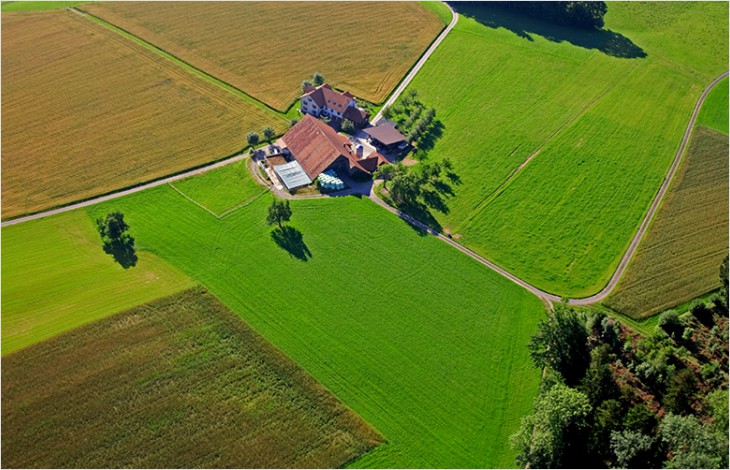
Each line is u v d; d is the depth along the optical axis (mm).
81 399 76812
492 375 85062
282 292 95000
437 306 94875
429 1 198750
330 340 87812
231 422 75938
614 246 108188
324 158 119562
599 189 121688
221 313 90125
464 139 135750
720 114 148000
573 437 74562
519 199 118625
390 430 77062
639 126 141750
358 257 102812
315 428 76312
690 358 86125
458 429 77938
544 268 103688
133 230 105688
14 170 118250
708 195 120250
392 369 84562
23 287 92562
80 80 148000
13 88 143625
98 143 126812
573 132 138500
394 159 128625
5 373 79125
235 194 115500
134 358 82375
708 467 65750
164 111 138250
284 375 82125
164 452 72250
